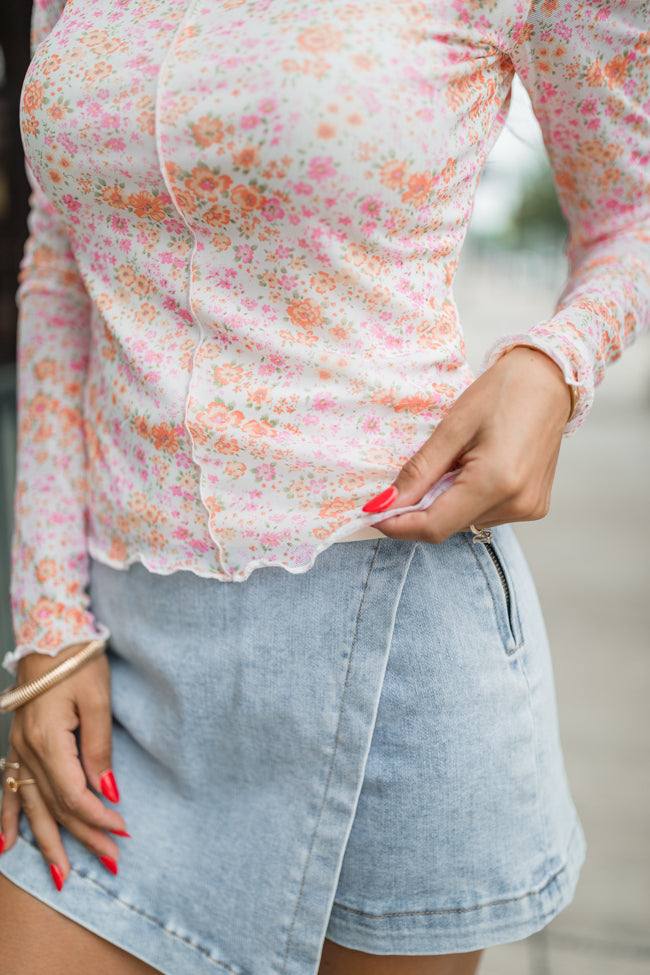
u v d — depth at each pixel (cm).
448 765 83
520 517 78
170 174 76
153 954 92
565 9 82
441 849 84
